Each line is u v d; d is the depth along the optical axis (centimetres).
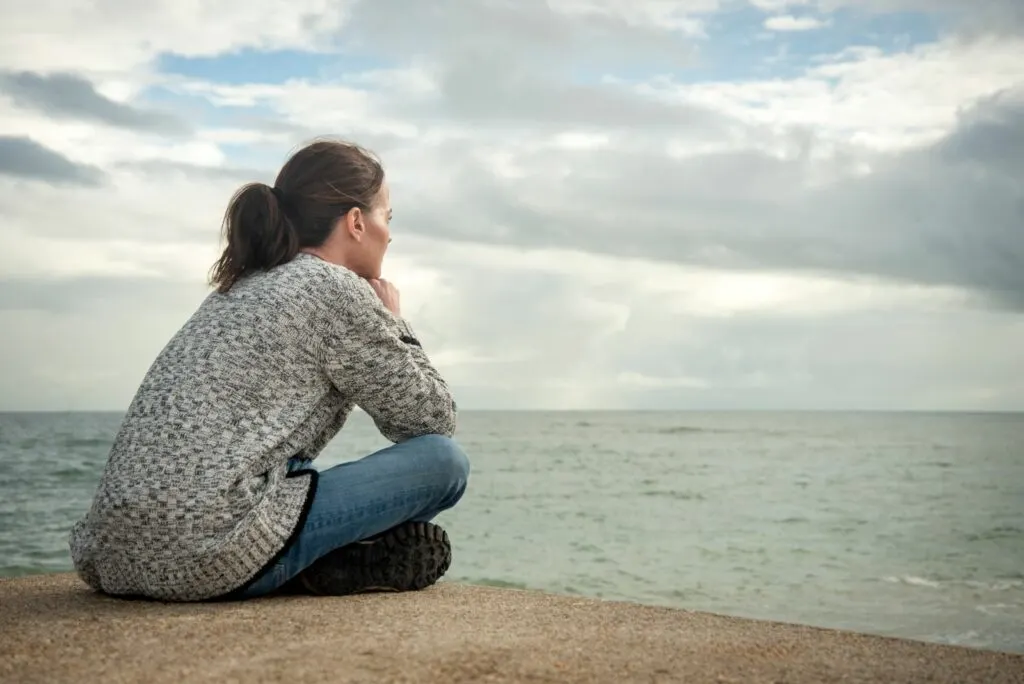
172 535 224
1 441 5175
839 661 196
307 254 251
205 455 225
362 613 227
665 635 216
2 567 1375
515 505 2648
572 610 248
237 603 236
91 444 4938
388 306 268
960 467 4400
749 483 3472
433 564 267
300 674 171
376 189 266
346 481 242
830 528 2081
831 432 10175
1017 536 1923
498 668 178
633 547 1772
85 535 245
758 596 1245
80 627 208
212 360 230
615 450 6228
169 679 168
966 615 1086
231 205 249
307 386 240
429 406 253
